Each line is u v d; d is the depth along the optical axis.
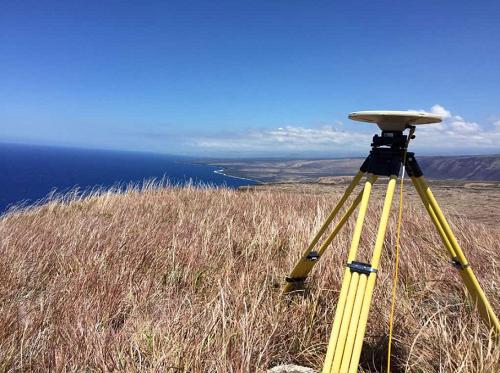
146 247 4.21
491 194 13.34
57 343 2.51
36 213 6.57
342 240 4.29
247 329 2.46
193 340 2.39
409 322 2.64
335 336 1.78
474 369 2.04
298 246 4.20
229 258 3.97
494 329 2.24
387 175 1.99
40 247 4.20
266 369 2.33
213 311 2.64
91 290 3.25
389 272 3.53
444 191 14.88
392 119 2.00
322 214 5.50
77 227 5.11
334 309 2.95
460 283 3.17
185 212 6.29
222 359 2.25
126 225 5.09
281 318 2.77
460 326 2.37
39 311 2.90
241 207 6.83
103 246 4.26
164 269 3.76
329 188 12.27
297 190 10.63
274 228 4.89
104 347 2.37
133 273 3.60
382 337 2.56
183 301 2.93
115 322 2.89
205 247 4.18
